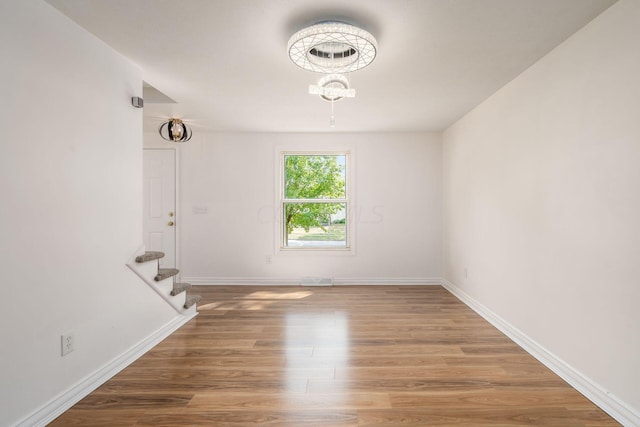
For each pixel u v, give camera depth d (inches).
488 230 127.9
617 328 68.1
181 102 134.1
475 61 96.5
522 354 96.3
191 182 185.8
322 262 187.0
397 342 104.9
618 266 68.0
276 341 105.9
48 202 68.0
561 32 80.7
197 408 70.0
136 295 97.6
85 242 78.0
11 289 60.1
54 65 69.8
